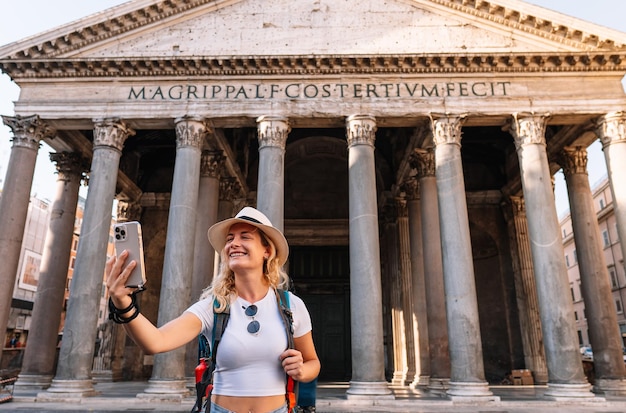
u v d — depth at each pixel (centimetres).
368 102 1881
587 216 2086
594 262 2027
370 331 1625
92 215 1748
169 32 1989
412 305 2450
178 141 1853
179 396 1555
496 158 2862
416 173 2412
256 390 299
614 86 1884
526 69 1898
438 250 2055
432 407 1472
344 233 2923
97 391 1703
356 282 1684
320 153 2941
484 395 1538
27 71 1909
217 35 1984
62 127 1948
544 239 1703
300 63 1894
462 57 1870
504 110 1864
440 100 1881
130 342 2636
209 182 2206
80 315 1645
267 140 1838
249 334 309
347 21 2009
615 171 1800
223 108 1878
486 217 2839
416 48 1958
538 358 2453
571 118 1900
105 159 1828
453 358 1619
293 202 2989
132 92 1905
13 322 4591
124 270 259
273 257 353
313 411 331
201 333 329
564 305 1631
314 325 2881
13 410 1355
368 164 1808
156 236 2841
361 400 1527
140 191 2852
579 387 1544
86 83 1922
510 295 2698
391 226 2725
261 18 2014
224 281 339
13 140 1859
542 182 1766
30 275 5019
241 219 341
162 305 1664
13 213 1772
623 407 1473
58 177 2238
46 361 1955
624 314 5056
